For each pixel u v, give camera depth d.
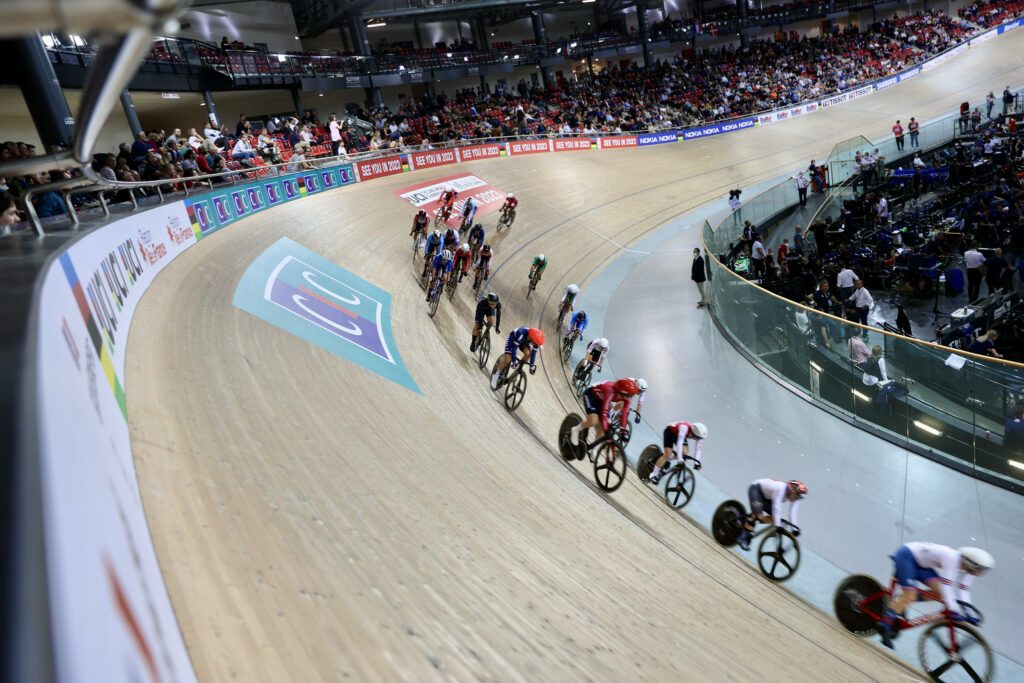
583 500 6.61
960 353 7.38
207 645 2.52
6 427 1.26
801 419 9.26
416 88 33.47
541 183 22.06
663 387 10.75
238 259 9.88
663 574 5.47
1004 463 7.23
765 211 18.84
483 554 4.47
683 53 40.38
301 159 16.34
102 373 3.38
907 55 39.88
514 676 3.22
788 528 6.30
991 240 12.98
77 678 0.84
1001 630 5.57
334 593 3.29
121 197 10.10
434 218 16.86
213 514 3.48
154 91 16.92
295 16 28.14
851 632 5.53
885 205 16.69
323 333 8.30
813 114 33.84
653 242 19.14
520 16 35.62
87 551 1.29
